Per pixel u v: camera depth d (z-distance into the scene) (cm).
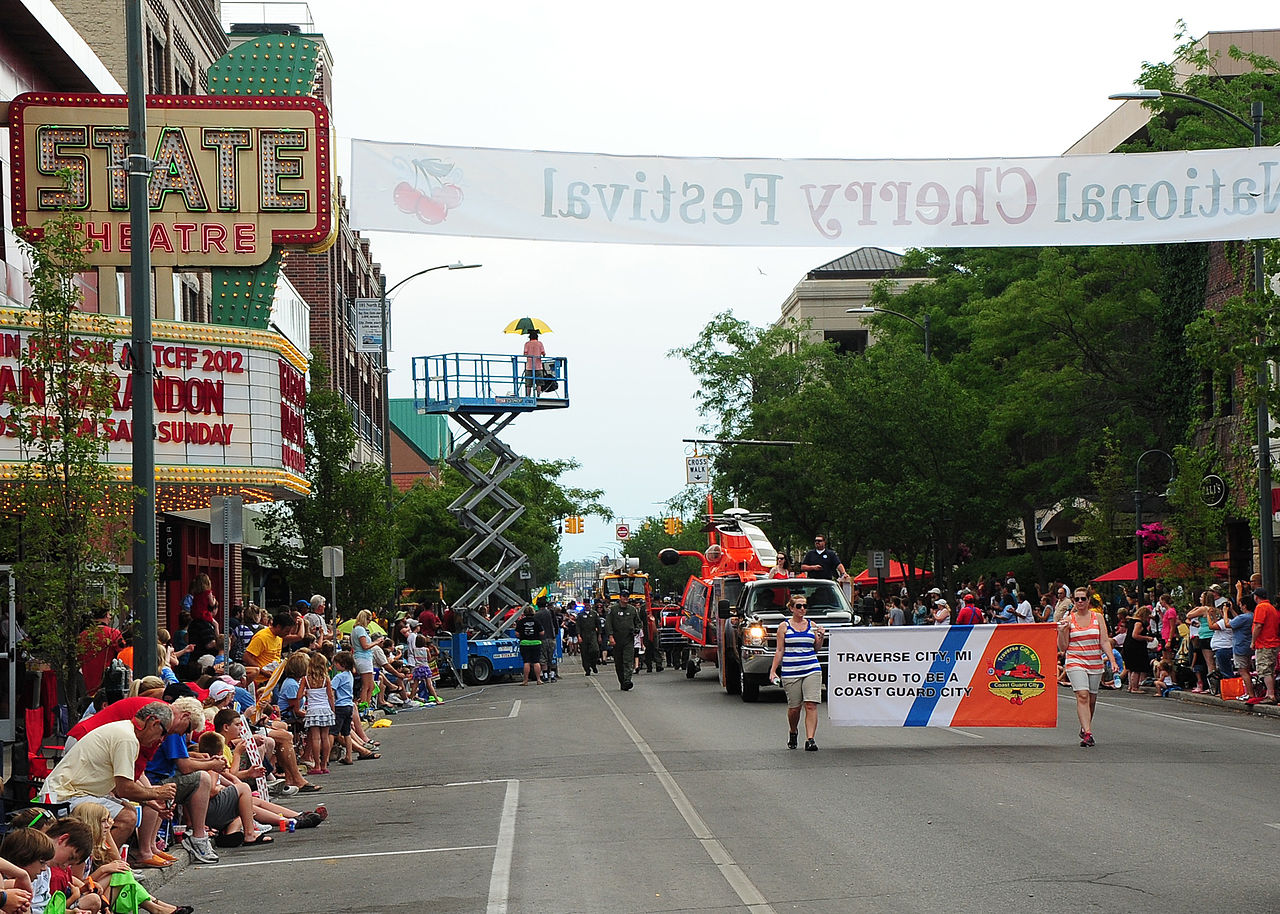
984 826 1198
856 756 1742
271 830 1353
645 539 12900
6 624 1827
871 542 4806
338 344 5425
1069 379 4369
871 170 1570
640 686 3391
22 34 2298
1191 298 4172
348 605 3347
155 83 3250
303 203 2158
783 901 930
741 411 6172
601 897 970
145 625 1413
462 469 4306
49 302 1390
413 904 989
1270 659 2389
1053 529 5362
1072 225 1594
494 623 4162
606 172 1518
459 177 1488
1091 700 1836
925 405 4641
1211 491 3706
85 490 1376
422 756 1997
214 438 2062
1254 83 4209
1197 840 1113
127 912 975
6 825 1021
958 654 1927
